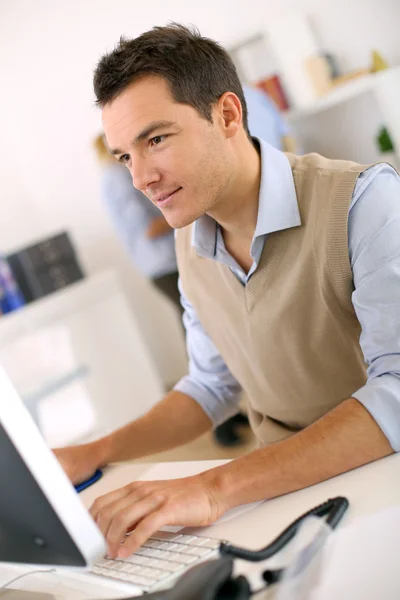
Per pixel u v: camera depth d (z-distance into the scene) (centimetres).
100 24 446
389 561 79
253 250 130
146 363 431
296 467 105
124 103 117
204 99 120
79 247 493
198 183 121
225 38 414
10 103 489
